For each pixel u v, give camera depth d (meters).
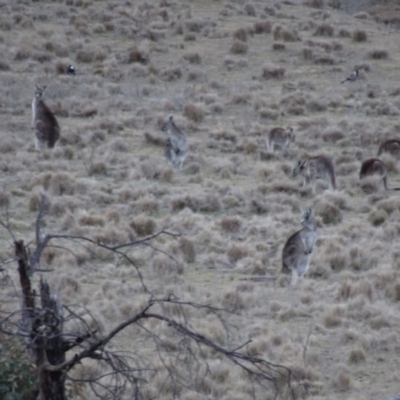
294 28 135.25
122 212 71.88
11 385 30.86
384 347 49.88
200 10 144.00
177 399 42.56
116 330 29.50
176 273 59.62
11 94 103.50
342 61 123.50
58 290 54.47
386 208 74.12
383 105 107.38
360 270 61.81
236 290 55.44
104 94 106.81
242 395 43.34
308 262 58.22
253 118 102.19
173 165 83.50
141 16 137.75
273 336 49.81
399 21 153.62
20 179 78.44
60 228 67.56
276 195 75.81
